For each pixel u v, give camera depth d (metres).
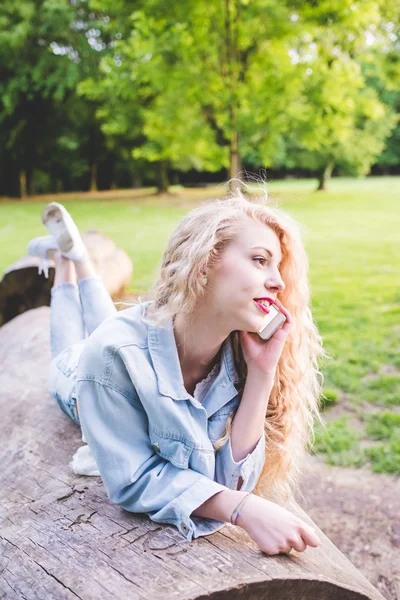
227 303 1.52
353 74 11.43
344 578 1.49
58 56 22.47
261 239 1.55
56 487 1.87
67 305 2.65
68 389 2.21
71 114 24.91
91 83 17.34
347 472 3.32
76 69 21.72
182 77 11.26
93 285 2.61
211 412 1.66
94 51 22.08
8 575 1.47
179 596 1.23
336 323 6.02
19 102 23.78
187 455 1.55
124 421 1.55
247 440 1.66
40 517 1.69
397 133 38.72
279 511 1.47
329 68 11.06
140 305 1.67
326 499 3.07
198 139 14.04
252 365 1.64
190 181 38.41
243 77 11.34
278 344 1.62
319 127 11.54
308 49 11.27
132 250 10.74
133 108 17.92
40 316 4.14
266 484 1.84
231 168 12.58
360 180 37.72
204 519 1.53
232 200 1.63
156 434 1.55
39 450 2.16
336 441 3.58
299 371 1.78
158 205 20.80
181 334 1.61
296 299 1.71
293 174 43.72
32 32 21.81
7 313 4.99
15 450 2.21
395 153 39.88
